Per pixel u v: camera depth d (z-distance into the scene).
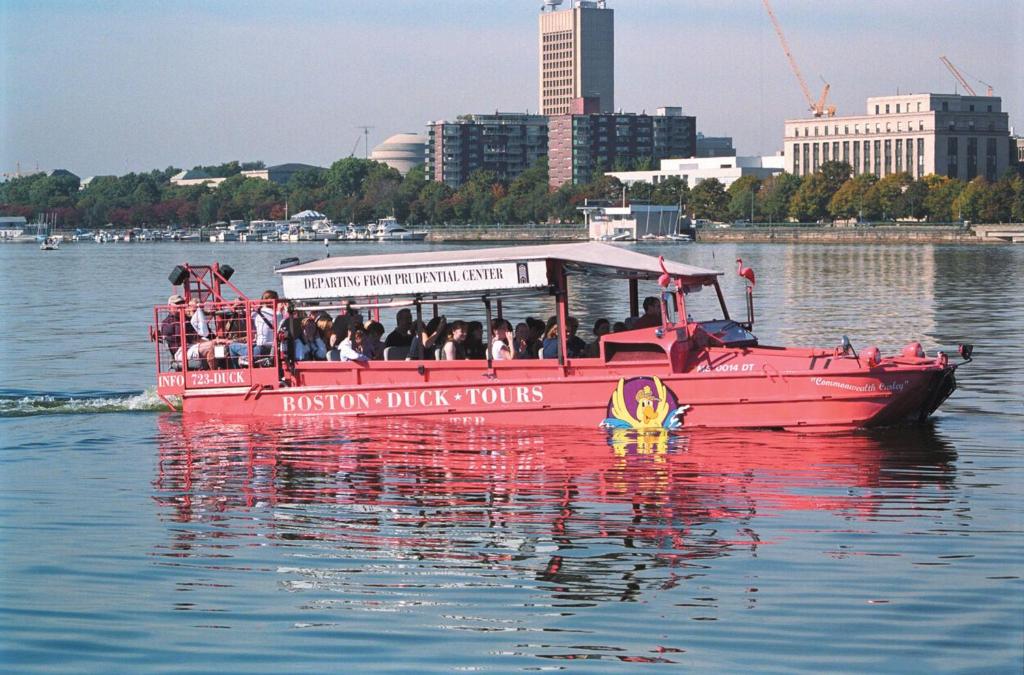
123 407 36.31
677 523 22.44
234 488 25.81
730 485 25.36
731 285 110.88
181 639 16.88
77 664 16.08
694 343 31.19
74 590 18.89
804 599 18.14
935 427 31.72
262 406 34.53
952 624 17.06
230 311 35.53
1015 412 34.28
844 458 27.78
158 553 20.83
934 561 19.89
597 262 31.33
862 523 22.30
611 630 17.05
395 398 33.16
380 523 22.73
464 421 32.47
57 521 23.05
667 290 31.77
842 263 164.62
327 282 33.38
